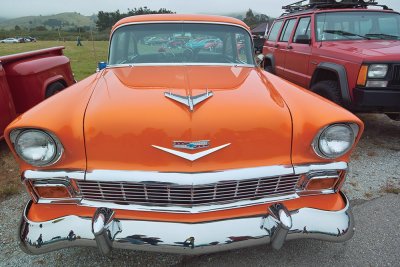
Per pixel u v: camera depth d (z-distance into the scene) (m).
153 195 1.95
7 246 2.48
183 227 1.93
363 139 4.73
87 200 1.99
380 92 3.88
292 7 6.97
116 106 1.98
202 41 3.24
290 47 5.95
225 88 2.28
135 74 2.70
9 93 3.97
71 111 2.00
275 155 2.01
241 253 2.43
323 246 2.50
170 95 2.06
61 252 2.43
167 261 2.37
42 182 1.94
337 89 4.45
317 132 1.96
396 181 3.47
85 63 14.50
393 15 5.50
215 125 1.91
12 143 1.88
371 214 2.88
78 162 1.94
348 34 5.21
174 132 1.88
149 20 3.27
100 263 2.34
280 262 2.35
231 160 1.95
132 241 1.91
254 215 2.03
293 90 2.39
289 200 2.08
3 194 3.15
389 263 2.33
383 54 3.95
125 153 1.91
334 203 2.16
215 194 1.96
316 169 2.02
